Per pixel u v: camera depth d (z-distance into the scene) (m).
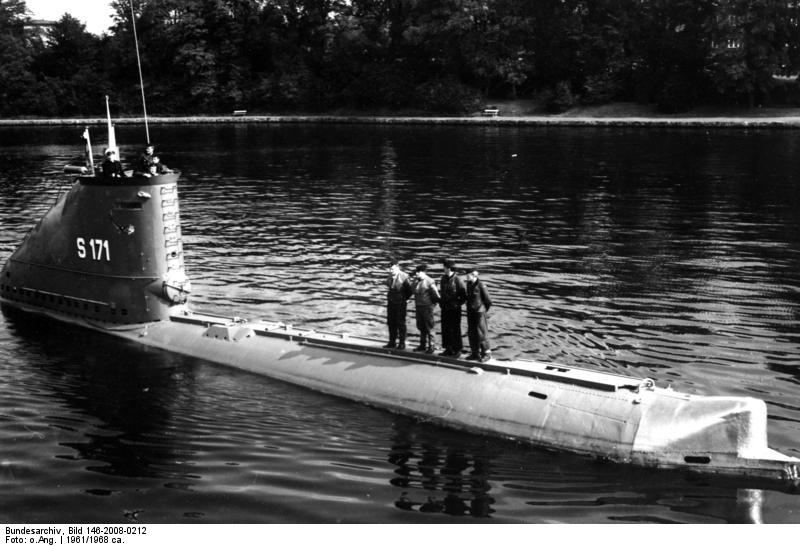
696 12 107.75
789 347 22.23
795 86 106.62
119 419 18.67
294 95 130.00
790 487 14.85
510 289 28.75
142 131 112.81
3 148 88.31
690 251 34.03
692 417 15.88
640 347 22.45
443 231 39.44
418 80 126.69
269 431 17.91
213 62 131.38
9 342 24.14
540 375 17.88
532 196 49.69
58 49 138.88
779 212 42.38
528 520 13.95
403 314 19.81
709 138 82.94
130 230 24.00
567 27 113.31
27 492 15.24
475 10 112.56
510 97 120.38
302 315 26.14
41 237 26.78
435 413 18.28
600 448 16.19
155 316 24.53
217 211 46.38
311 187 55.69
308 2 133.62
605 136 88.31
